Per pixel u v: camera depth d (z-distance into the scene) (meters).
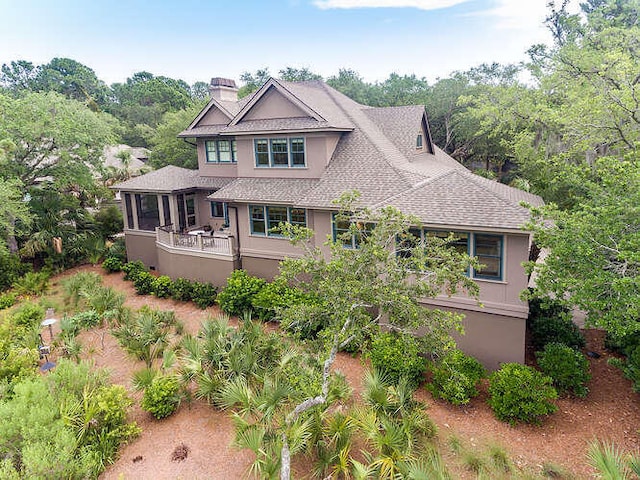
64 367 11.39
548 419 11.10
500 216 12.81
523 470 9.35
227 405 10.86
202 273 21.20
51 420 9.59
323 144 19.02
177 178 25.16
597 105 18.55
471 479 9.12
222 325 13.45
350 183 17.44
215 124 24.30
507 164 42.47
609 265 9.60
